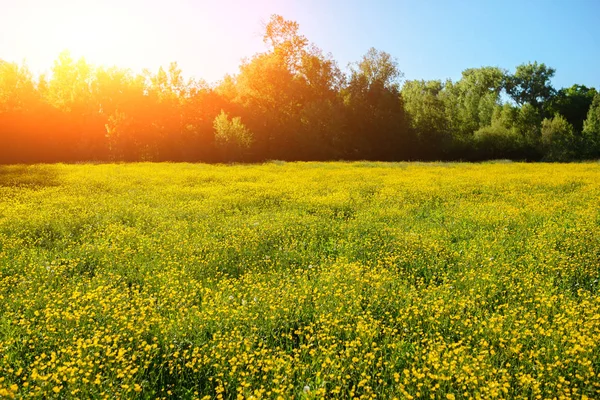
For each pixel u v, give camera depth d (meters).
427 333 5.74
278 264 8.79
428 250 9.41
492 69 92.50
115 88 50.22
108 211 14.16
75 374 4.61
